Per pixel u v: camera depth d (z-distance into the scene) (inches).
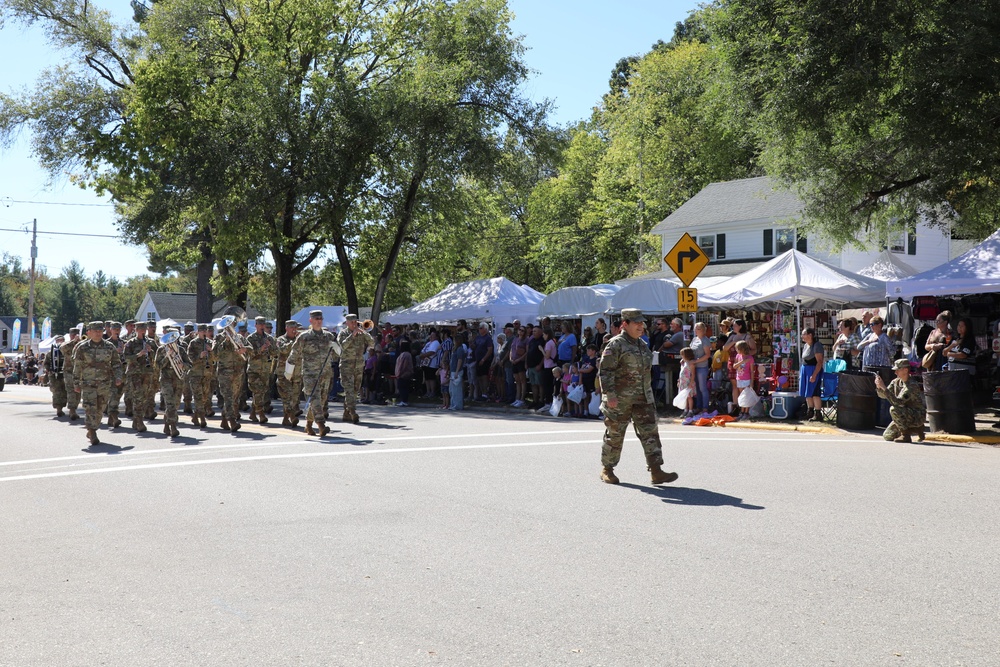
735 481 371.6
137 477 416.2
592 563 244.2
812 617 196.4
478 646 182.1
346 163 1083.3
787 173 868.6
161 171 1164.5
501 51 1202.6
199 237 1462.8
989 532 273.9
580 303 894.4
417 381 1015.6
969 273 614.9
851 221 904.9
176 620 203.6
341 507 329.7
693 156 1999.3
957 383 542.3
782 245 1455.5
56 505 354.0
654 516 303.6
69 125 1255.5
